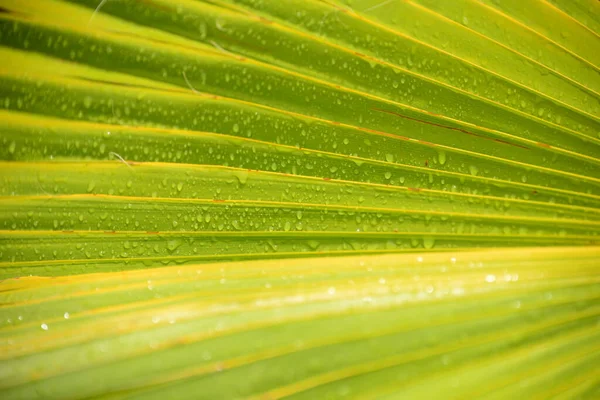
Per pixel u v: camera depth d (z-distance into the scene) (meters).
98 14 0.31
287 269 0.31
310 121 0.33
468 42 0.33
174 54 0.32
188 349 0.27
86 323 0.29
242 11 0.32
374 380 0.27
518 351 0.28
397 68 0.33
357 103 0.33
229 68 0.33
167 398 0.27
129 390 0.27
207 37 0.32
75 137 0.33
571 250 0.31
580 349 0.28
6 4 0.31
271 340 0.27
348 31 0.33
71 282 0.32
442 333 0.28
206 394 0.27
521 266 0.30
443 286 0.29
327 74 0.33
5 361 0.27
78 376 0.27
